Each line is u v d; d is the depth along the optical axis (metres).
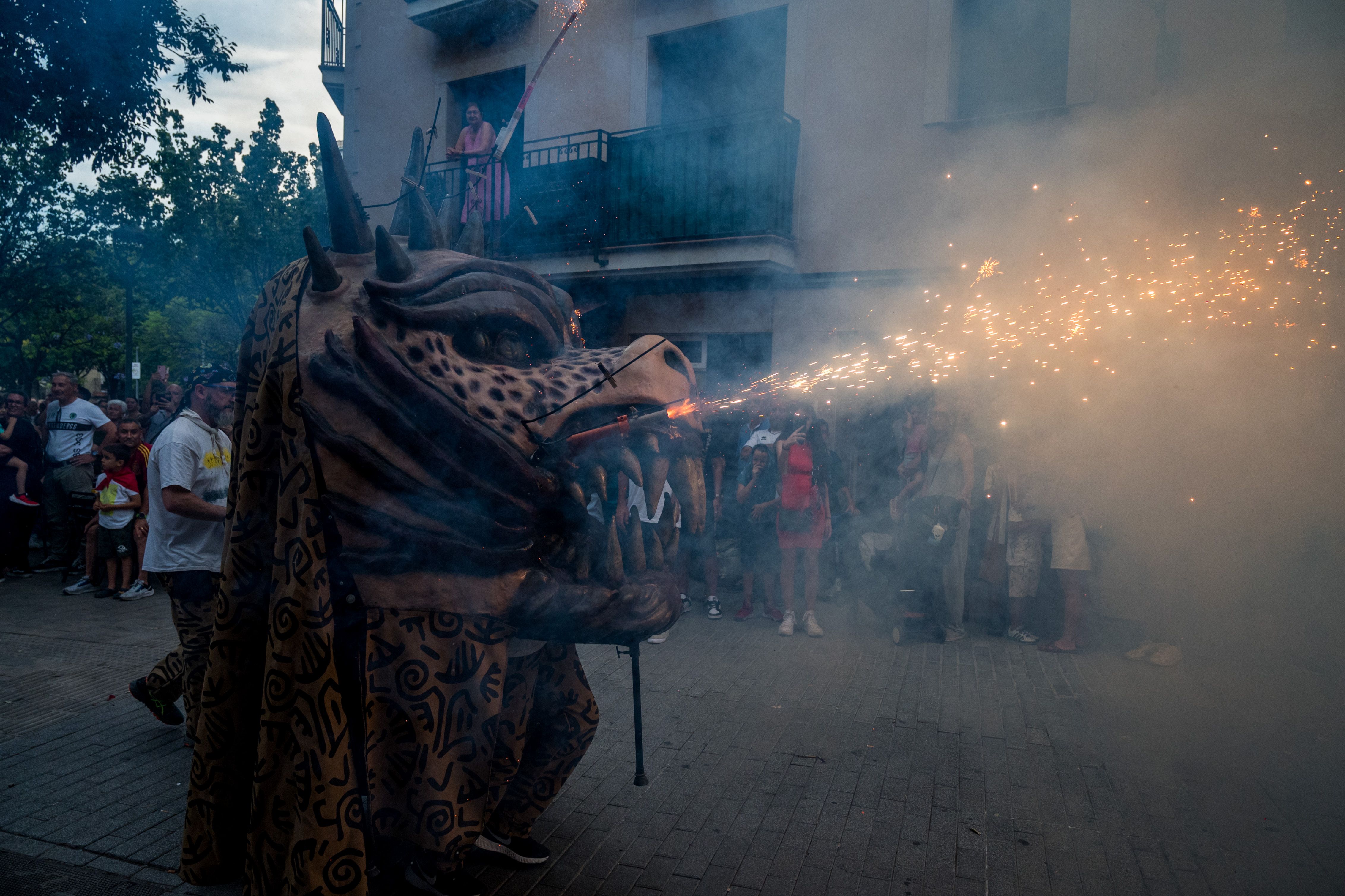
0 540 8.32
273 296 2.57
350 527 2.18
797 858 3.20
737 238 8.87
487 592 2.24
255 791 2.24
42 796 3.62
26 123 9.82
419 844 2.22
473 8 10.76
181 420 3.90
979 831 3.43
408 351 2.25
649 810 3.57
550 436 2.34
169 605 7.34
